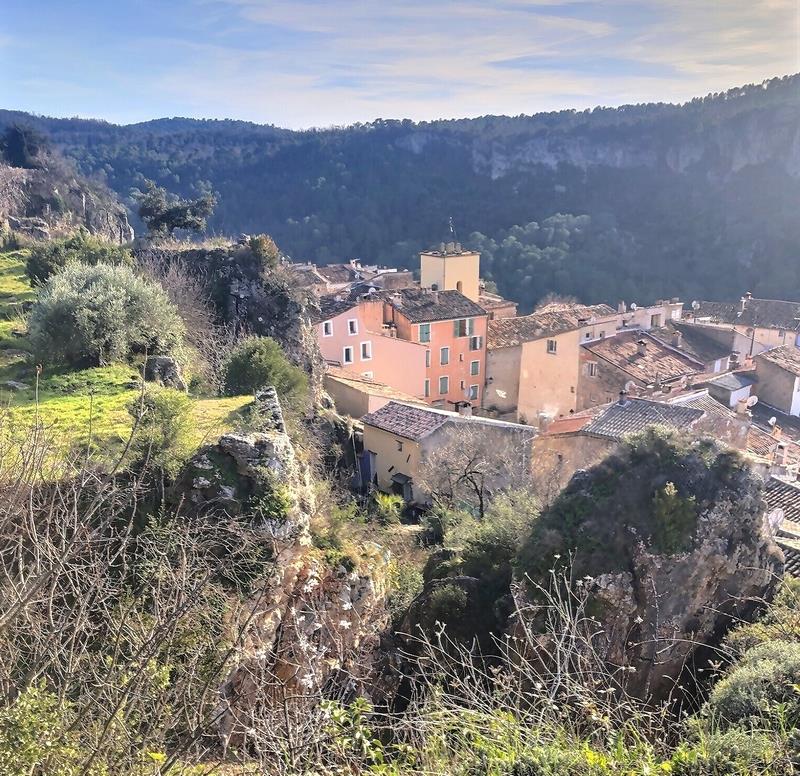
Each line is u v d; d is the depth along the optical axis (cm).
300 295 2556
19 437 846
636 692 1061
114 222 5022
